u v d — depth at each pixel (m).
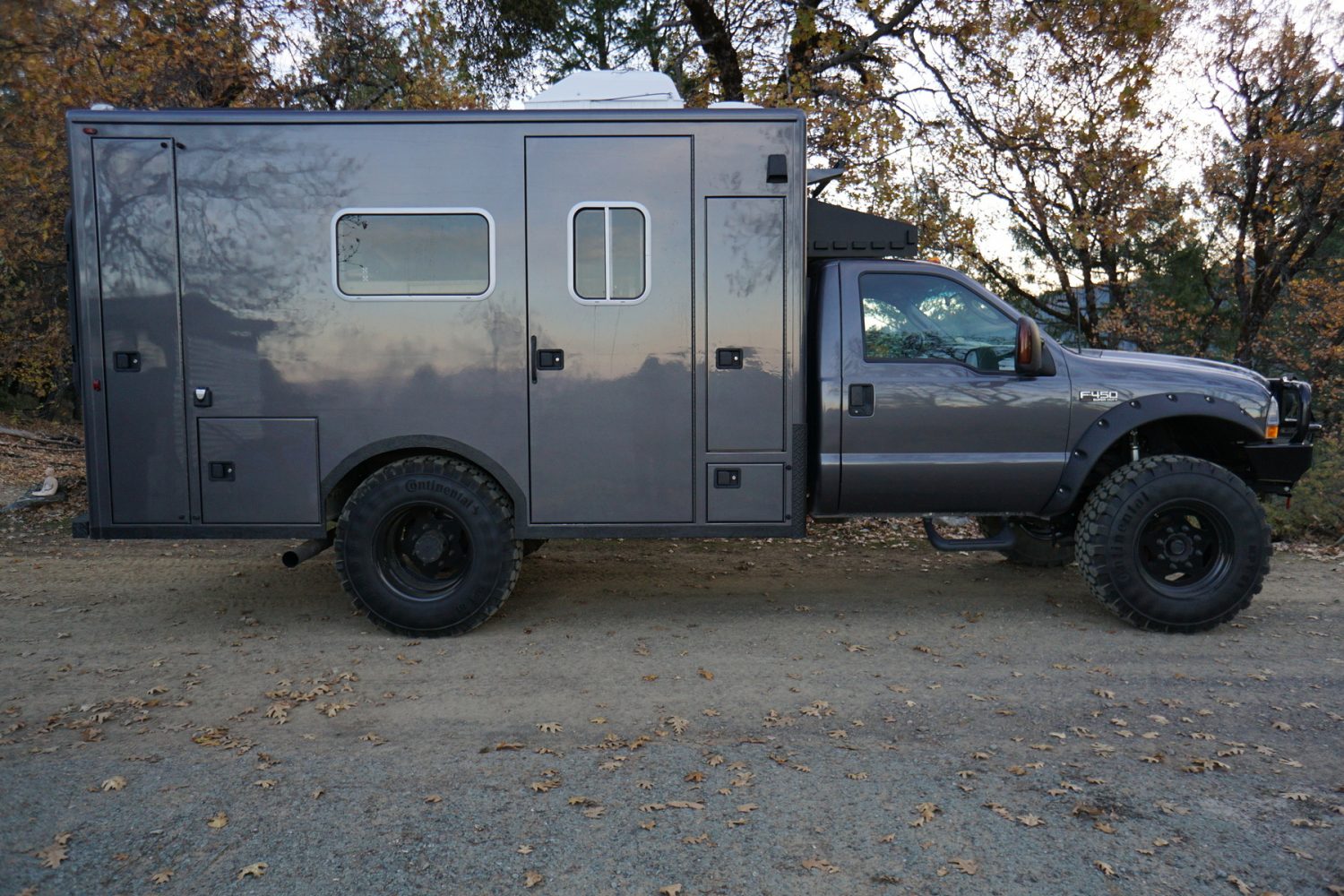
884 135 10.65
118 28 7.89
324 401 5.29
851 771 3.56
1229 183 14.59
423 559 5.45
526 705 4.31
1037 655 5.03
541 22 12.52
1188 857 2.92
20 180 9.01
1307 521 8.12
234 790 3.39
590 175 5.23
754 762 3.64
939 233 11.77
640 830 3.09
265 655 5.11
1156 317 14.38
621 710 4.25
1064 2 10.09
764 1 11.02
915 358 5.49
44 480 9.89
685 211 5.24
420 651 5.16
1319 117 15.05
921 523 8.90
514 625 5.69
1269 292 15.25
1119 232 12.20
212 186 5.20
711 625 5.68
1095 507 5.44
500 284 5.26
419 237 5.25
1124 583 5.36
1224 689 4.48
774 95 10.65
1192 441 6.03
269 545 8.16
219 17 9.61
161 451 5.29
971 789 3.39
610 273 5.27
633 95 5.42
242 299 5.23
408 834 3.06
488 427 5.32
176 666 4.91
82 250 5.18
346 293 5.25
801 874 2.82
